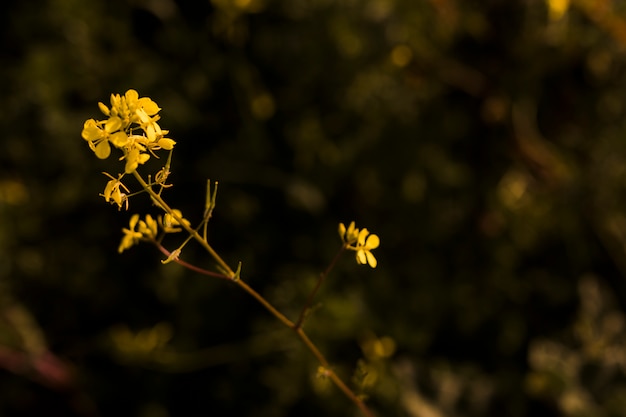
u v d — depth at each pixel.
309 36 2.61
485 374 2.67
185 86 2.65
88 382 2.66
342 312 2.44
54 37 2.74
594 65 2.70
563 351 2.64
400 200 2.70
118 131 0.98
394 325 2.57
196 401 2.62
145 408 2.62
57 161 2.69
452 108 2.74
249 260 2.62
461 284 2.69
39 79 2.66
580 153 2.79
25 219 2.73
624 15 2.53
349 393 1.52
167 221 1.17
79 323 2.73
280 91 2.69
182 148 2.65
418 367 2.59
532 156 2.75
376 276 2.62
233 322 2.61
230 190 2.66
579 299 2.75
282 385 2.44
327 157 2.66
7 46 2.78
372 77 2.64
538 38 2.61
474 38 2.66
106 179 2.67
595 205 2.74
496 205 2.73
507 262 2.73
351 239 1.36
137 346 2.55
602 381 2.60
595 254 2.80
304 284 2.50
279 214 2.68
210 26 2.67
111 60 2.71
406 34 2.60
